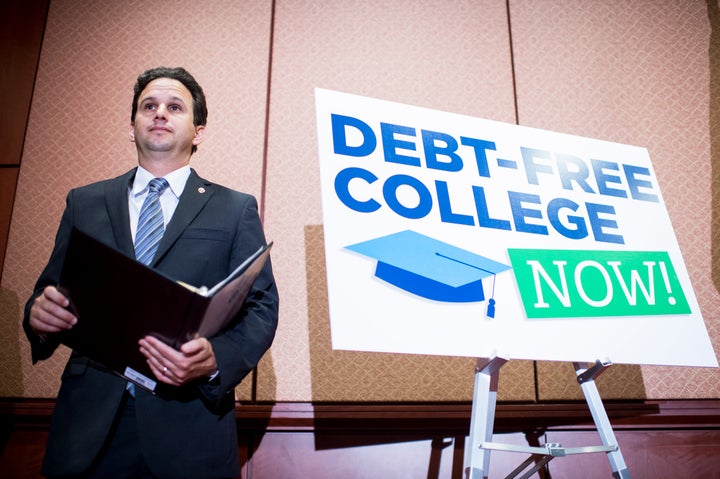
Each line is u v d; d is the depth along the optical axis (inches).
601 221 67.7
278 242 80.3
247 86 87.4
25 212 80.0
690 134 88.9
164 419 43.5
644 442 73.6
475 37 92.4
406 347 53.2
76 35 89.1
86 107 85.4
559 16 94.3
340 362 76.2
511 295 59.2
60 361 74.3
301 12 92.0
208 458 43.2
